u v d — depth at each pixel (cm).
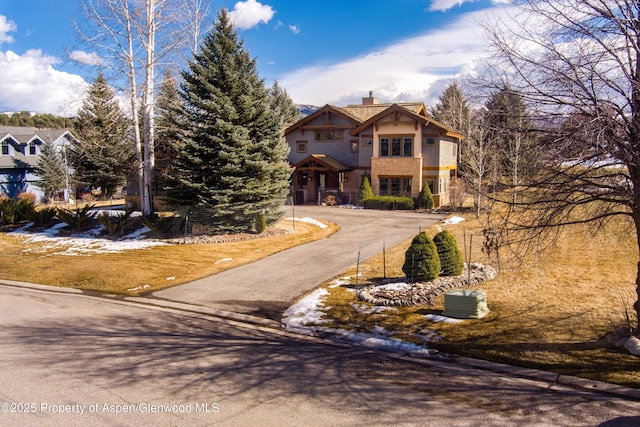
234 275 1577
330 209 3303
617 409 650
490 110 847
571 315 1029
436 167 3347
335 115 3838
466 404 675
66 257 1934
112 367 841
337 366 838
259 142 2236
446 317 1066
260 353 915
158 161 2859
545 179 783
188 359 881
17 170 4162
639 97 691
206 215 2214
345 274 1505
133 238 2255
